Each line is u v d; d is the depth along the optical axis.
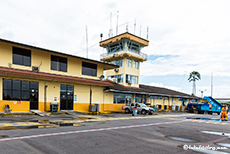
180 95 41.12
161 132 9.42
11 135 7.17
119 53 32.69
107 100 25.17
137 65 34.56
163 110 34.75
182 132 9.66
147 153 5.58
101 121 13.31
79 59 21.97
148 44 35.50
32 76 15.80
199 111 32.19
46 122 11.47
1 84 15.34
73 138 7.11
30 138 6.79
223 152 5.96
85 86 22.38
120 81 32.31
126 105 25.61
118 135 8.16
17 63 16.98
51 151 5.39
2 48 16.06
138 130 9.76
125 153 5.52
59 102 19.47
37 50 17.92
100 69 25.20
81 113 19.61
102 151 5.62
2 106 15.27
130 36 31.94
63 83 19.98
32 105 17.31
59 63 20.39
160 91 37.59
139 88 33.47
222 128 11.77
